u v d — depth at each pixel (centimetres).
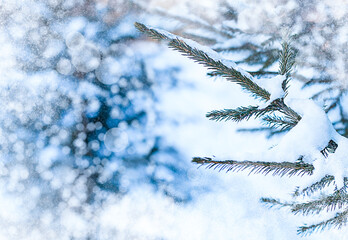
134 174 376
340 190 131
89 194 376
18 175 392
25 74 415
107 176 382
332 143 133
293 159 133
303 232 135
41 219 363
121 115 418
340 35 212
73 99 419
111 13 388
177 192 322
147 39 405
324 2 221
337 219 133
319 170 132
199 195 297
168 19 249
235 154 134
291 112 137
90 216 352
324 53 210
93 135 414
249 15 223
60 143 407
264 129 215
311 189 132
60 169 394
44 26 410
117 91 420
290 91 137
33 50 414
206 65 137
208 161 133
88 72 417
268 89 137
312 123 133
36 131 412
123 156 395
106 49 409
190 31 233
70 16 404
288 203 138
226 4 231
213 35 224
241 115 138
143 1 294
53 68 416
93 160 398
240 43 217
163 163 370
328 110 196
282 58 138
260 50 210
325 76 204
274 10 223
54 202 371
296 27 217
